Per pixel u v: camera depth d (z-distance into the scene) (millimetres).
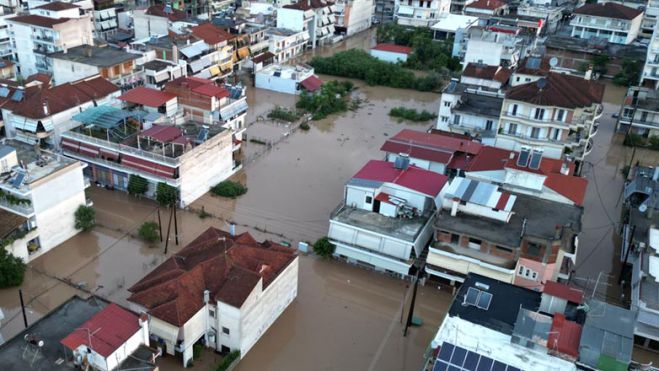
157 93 81562
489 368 38250
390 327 55875
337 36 158625
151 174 71062
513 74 97938
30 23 103188
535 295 47438
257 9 151750
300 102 109875
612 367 38969
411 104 116250
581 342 39875
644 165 93000
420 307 58500
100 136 75562
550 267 55219
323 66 129750
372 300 59250
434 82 123812
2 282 56688
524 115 78375
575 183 65000
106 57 97375
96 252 63938
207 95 80062
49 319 43562
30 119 74875
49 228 62688
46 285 58500
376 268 62719
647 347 53625
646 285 55250
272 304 53219
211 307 48562
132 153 71438
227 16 138875
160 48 103125
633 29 147000
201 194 75750
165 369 48000
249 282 48656
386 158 75375
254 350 51750
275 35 131750
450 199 59625
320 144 94375
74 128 77375
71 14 113312
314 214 73500
